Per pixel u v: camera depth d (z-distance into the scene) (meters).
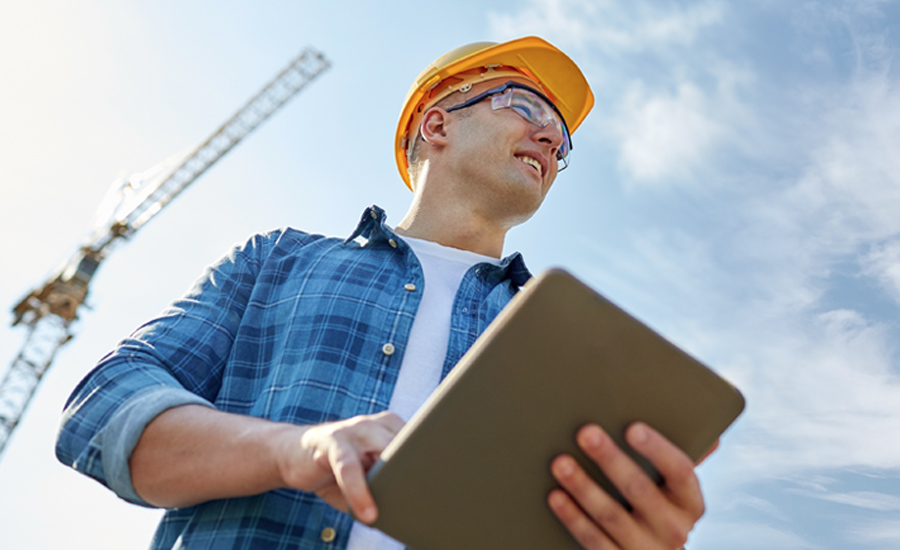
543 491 1.27
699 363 1.29
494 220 2.99
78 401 1.86
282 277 2.37
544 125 3.18
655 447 1.22
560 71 3.61
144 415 1.70
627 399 1.27
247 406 2.07
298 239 2.53
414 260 2.41
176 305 2.26
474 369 1.24
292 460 1.43
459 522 1.28
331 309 2.17
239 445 1.56
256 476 1.53
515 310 1.25
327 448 1.35
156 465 1.66
